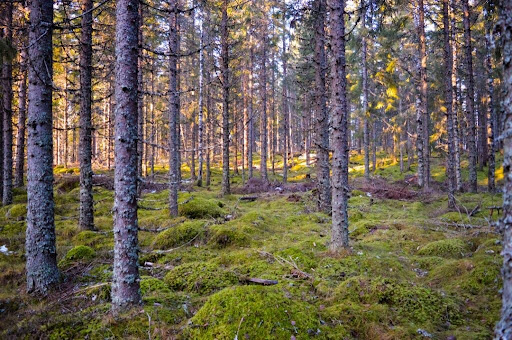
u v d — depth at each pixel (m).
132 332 3.79
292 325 3.45
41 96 5.65
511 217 2.44
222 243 8.16
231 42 17.44
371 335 3.73
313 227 9.88
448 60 13.72
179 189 18.56
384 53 19.72
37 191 5.55
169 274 5.84
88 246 7.97
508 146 2.48
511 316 2.40
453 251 6.63
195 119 27.77
